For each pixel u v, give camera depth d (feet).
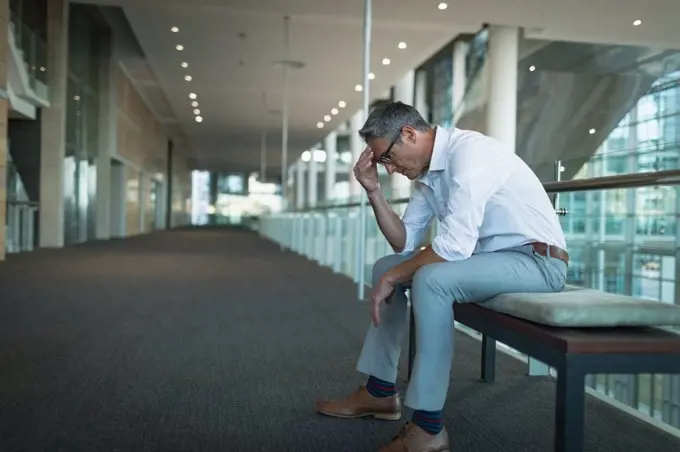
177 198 113.50
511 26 30.60
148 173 75.61
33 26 38.68
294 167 97.25
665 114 23.11
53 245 40.78
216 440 6.37
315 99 51.70
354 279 22.30
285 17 31.55
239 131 71.97
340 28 33.22
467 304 5.79
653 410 9.44
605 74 28.27
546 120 30.14
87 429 6.60
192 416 7.11
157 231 84.38
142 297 17.12
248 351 10.60
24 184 40.22
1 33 26.81
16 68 32.89
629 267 9.59
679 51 27.04
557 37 30.30
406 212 7.30
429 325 5.48
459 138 6.04
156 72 44.37
